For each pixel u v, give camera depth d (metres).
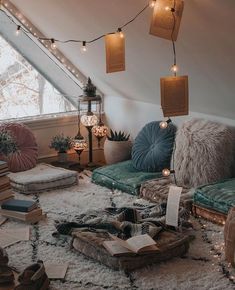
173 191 2.82
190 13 2.56
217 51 2.79
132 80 4.00
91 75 4.45
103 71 4.16
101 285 2.36
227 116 3.65
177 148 3.59
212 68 3.03
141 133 4.08
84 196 3.64
